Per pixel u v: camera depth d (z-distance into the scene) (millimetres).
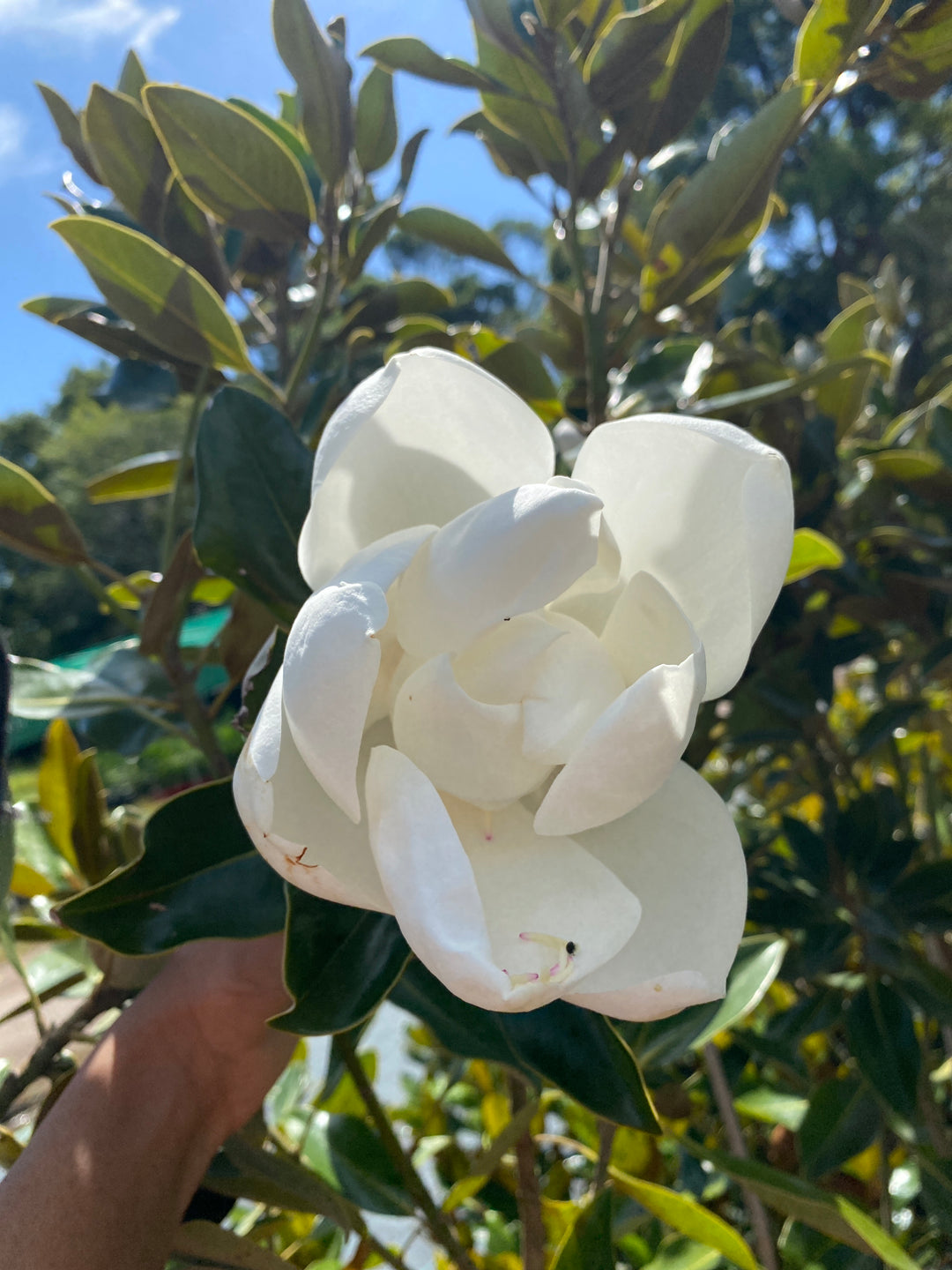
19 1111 502
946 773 879
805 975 535
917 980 521
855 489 646
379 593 269
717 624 319
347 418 304
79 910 343
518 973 279
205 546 381
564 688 297
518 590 283
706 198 459
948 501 598
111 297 450
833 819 578
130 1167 332
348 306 610
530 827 321
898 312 785
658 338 709
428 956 260
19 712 484
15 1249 308
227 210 466
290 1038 379
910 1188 613
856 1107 504
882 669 635
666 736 278
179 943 344
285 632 373
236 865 362
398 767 276
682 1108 570
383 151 531
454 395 323
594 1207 397
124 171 481
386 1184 499
